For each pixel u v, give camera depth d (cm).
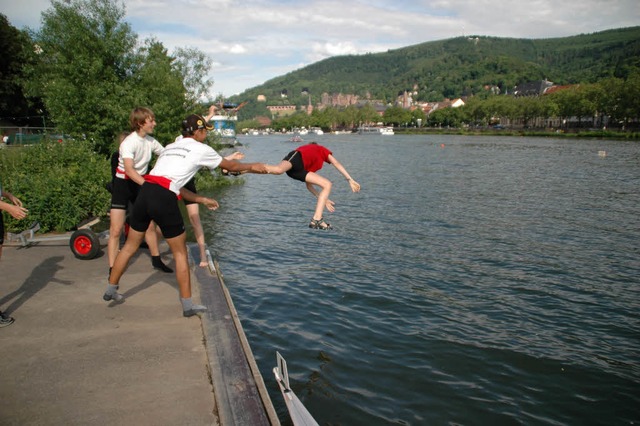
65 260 777
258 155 5938
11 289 631
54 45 2173
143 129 613
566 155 4988
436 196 2284
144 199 502
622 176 3078
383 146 7794
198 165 513
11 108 4391
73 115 2164
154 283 668
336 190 2531
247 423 346
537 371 647
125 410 363
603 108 9544
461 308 875
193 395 388
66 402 371
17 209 498
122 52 2220
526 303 901
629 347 723
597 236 1447
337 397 572
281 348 705
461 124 15625
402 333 763
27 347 464
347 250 1292
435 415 542
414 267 1131
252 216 1825
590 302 906
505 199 2175
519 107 12250
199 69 2553
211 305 582
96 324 523
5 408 361
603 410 559
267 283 1015
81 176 1573
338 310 862
